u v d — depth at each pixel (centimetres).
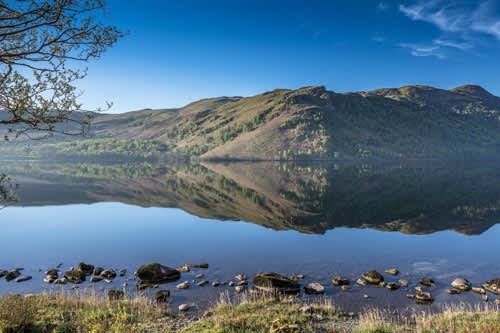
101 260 2309
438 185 7712
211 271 2058
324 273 2000
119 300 1395
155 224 3700
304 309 1316
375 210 4622
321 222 3844
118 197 6034
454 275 1952
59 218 4025
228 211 4691
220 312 1313
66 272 1970
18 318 1012
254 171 14662
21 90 746
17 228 3422
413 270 2053
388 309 1452
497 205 4784
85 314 1162
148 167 17588
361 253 2462
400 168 16312
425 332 1052
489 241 2803
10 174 10850
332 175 11825
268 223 3800
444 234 3111
